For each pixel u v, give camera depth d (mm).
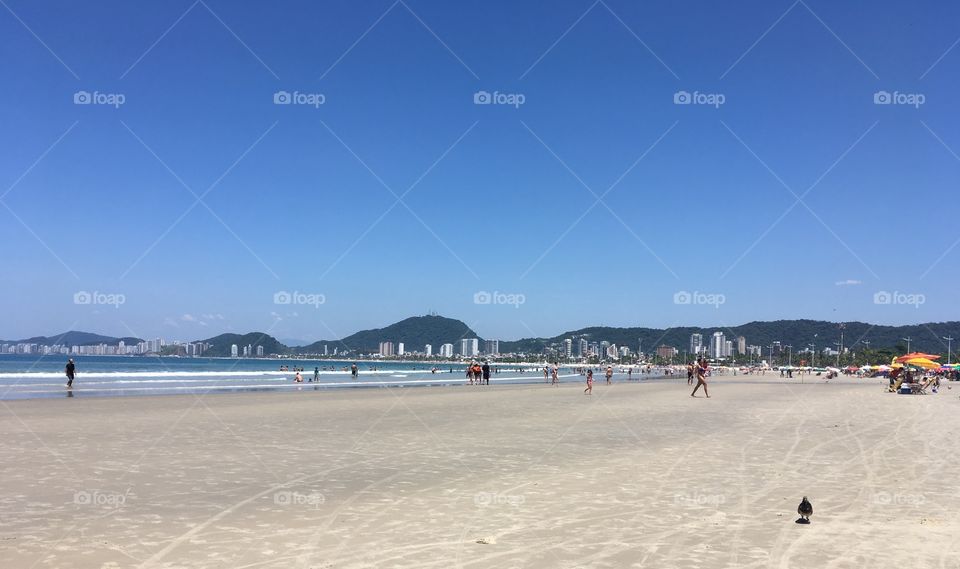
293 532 6945
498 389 47656
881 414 23359
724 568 5781
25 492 8891
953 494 9148
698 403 30641
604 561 5984
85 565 5703
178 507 8086
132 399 28625
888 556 6164
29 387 40906
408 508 8156
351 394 36406
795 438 15883
